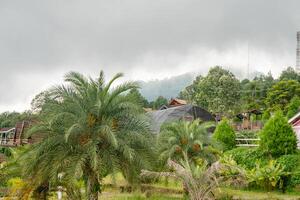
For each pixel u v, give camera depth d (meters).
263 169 22.84
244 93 75.69
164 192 23.16
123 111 16.19
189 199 18.88
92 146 14.96
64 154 15.40
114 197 22.25
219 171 18.12
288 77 84.00
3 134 66.81
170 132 23.34
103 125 15.19
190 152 23.30
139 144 16.27
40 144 15.59
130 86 16.36
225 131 29.94
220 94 72.88
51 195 19.05
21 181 17.45
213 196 18.44
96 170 15.19
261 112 53.16
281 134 24.78
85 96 16.02
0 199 19.44
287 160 23.41
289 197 20.95
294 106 49.53
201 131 23.95
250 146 29.33
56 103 15.84
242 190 23.27
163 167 21.69
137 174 16.17
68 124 15.58
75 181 15.28
